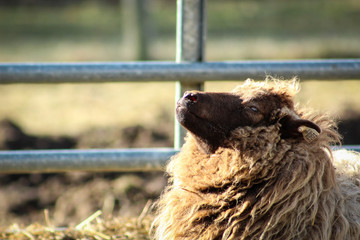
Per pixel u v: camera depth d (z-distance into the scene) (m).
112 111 26.00
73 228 10.55
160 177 18.38
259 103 8.36
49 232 10.33
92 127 23.17
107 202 17.28
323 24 57.25
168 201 8.72
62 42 50.53
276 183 8.01
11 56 41.72
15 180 19.08
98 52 45.59
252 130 8.25
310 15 62.12
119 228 10.48
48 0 71.12
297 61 10.02
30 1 70.50
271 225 7.91
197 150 8.72
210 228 8.15
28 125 23.84
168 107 26.14
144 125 22.66
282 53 40.09
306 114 8.82
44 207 17.80
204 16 9.94
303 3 68.19
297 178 7.95
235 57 39.53
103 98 29.19
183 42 9.99
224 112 8.37
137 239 10.00
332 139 8.71
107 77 9.83
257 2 70.50
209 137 8.42
